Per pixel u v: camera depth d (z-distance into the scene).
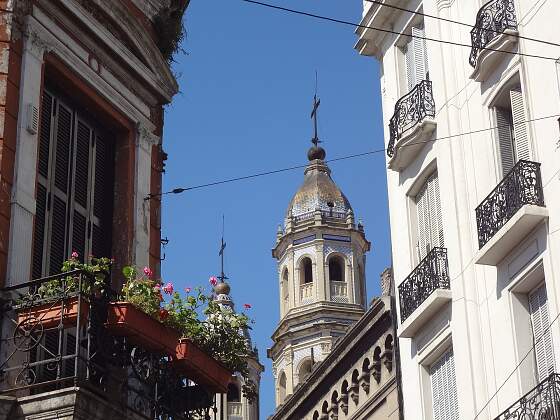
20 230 14.34
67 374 14.22
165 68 17.97
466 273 21.94
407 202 24.88
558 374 18.25
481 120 22.25
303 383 33.25
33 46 15.39
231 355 15.25
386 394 28.55
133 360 13.98
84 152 16.47
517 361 19.92
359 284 62.06
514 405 19.00
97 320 13.38
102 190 16.69
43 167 15.53
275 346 60.56
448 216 22.81
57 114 16.05
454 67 23.66
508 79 21.39
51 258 15.28
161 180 17.66
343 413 31.06
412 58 25.91
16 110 14.93
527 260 20.02
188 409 14.88
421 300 22.98
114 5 17.03
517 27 21.31
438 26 24.44
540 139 20.27
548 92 20.17
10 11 15.19
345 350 30.64
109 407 13.08
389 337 28.34
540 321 19.95
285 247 63.09
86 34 16.42
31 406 12.59
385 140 26.67
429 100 24.27
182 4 18.95
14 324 13.53
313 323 59.06
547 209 19.64
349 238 62.88
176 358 14.33
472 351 21.27
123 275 16.02
